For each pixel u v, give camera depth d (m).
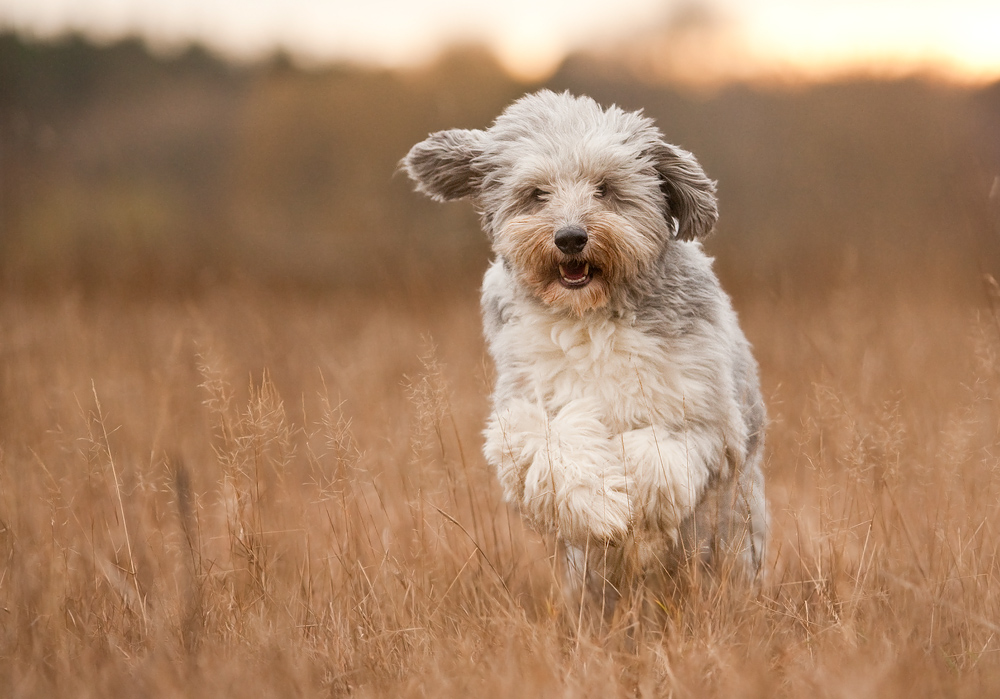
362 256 18.39
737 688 3.96
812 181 19.31
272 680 4.16
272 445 7.92
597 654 4.47
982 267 9.11
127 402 8.05
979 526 5.28
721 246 16.98
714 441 5.30
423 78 23.83
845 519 5.43
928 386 8.04
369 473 6.60
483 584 5.25
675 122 22.38
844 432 6.58
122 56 26.19
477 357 10.39
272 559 5.48
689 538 5.44
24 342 9.57
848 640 4.39
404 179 20.70
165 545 5.73
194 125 25.92
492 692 4.02
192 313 10.65
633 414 5.28
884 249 14.70
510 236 5.49
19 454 6.70
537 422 5.25
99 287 15.30
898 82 19.69
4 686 4.17
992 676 3.98
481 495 6.68
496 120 6.18
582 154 5.55
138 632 4.84
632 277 5.34
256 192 24.75
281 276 17.97
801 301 12.65
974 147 17.48
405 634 4.73
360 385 9.02
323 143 24.62
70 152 24.12
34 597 5.09
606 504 4.95
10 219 19.98
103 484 6.25
